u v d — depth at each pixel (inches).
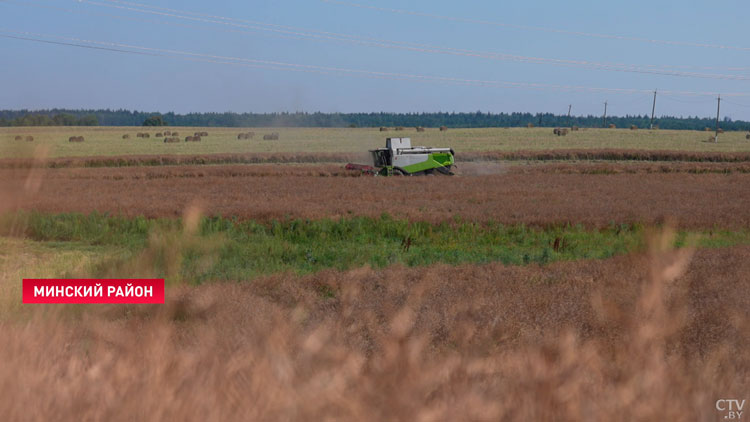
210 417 307.9
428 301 1076.5
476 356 423.8
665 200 4173.2
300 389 330.6
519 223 3038.9
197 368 369.1
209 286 1337.4
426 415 309.7
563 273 1553.9
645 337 422.3
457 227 2920.8
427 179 5792.3
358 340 649.0
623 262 1459.2
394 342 419.8
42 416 314.5
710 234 2854.3
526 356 411.2
